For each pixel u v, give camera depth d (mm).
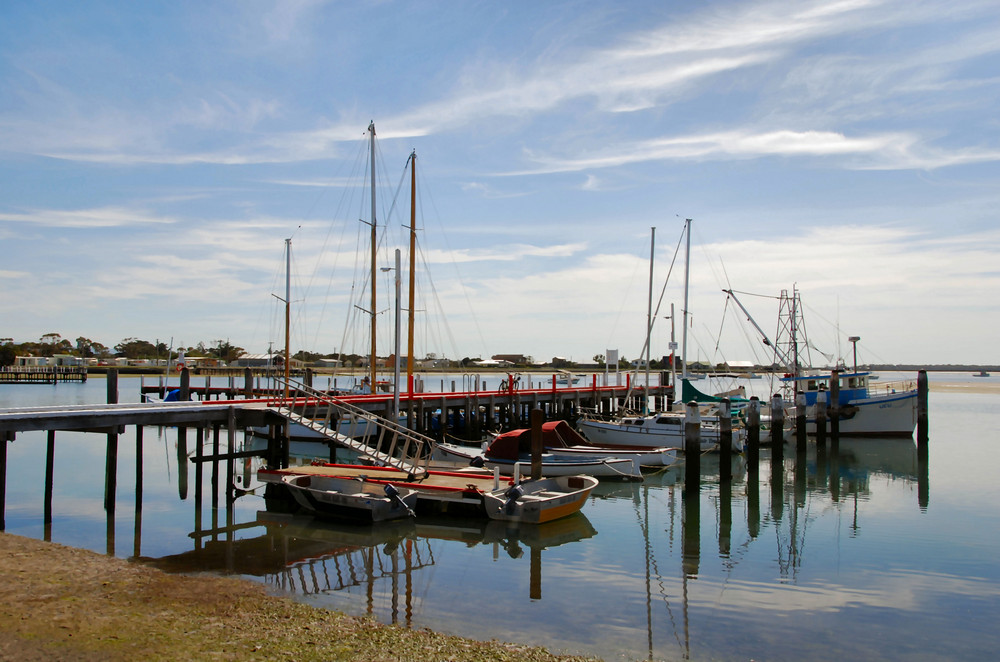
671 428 37500
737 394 49344
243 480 29641
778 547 19109
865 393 44656
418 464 26016
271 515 22406
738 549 18875
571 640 12125
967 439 45750
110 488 21078
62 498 24312
